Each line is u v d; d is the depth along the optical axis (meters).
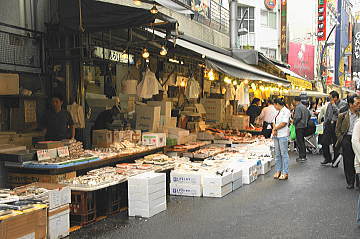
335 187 8.86
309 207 7.08
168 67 12.25
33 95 8.06
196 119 13.27
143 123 10.02
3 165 6.66
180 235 5.54
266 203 7.38
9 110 7.81
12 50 7.89
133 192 6.55
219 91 15.66
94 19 7.76
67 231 5.57
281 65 22.45
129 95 10.73
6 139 7.32
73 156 7.08
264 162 10.70
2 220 4.45
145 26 8.09
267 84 18.94
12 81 7.41
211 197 7.92
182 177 8.11
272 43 35.22
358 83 63.59
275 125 9.95
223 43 21.42
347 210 6.88
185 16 16.36
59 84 8.50
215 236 5.50
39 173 6.47
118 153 8.00
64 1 8.12
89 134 9.33
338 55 53.59
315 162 13.01
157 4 7.22
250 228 5.85
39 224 5.01
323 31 37.94
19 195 5.25
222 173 8.09
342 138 8.69
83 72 8.63
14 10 8.07
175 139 10.45
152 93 9.54
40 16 8.58
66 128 7.87
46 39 8.54
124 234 5.62
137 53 10.63
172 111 12.24
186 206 7.20
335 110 11.80
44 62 8.53
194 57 12.13
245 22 33.91
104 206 6.70
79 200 6.07
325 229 5.80
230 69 9.97
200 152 10.55
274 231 5.71
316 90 37.84
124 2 11.20
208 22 19.72
